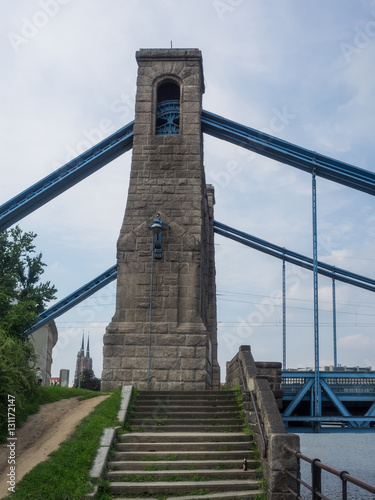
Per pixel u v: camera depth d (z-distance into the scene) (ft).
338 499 91.30
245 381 59.00
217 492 42.65
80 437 49.34
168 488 42.63
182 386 75.31
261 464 45.73
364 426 95.04
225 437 50.78
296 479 38.81
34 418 57.21
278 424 44.47
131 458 47.16
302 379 97.71
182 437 50.67
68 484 39.70
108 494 41.63
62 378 112.37
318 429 93.35
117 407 58.23
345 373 96.43
